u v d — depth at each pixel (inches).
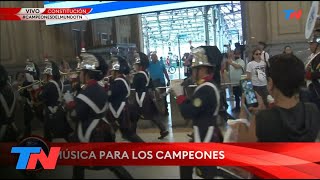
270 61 24.9
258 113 26.4
